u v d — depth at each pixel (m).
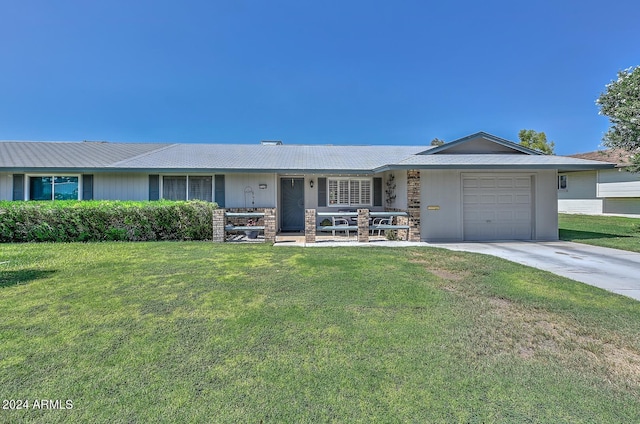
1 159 12.35
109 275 5.69
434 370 2.74
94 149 14.85
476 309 4.18
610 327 3.65
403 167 9.89
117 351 3.01
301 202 14.53
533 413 2.22
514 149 12.03
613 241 10.30
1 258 7.08
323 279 5.54
